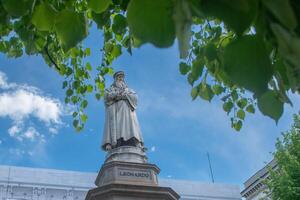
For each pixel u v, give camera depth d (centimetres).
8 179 3978
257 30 135
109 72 721
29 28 333
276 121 162
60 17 184
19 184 3988
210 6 126
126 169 1523
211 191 4634
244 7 126
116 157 1593
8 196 3891
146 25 129
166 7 129
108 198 1412
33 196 3978
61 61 668
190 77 354
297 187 2117
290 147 2305
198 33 502
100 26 315
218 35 200
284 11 116
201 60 243
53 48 557
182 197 4516
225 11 126
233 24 128
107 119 1734
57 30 184
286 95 157
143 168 1533
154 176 1525
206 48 190
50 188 4062
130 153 1598
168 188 1466
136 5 129
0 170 4009
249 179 3975
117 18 275
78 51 657
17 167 4091
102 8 179
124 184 1430
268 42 146
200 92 360
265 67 136
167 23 128
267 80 135
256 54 136
